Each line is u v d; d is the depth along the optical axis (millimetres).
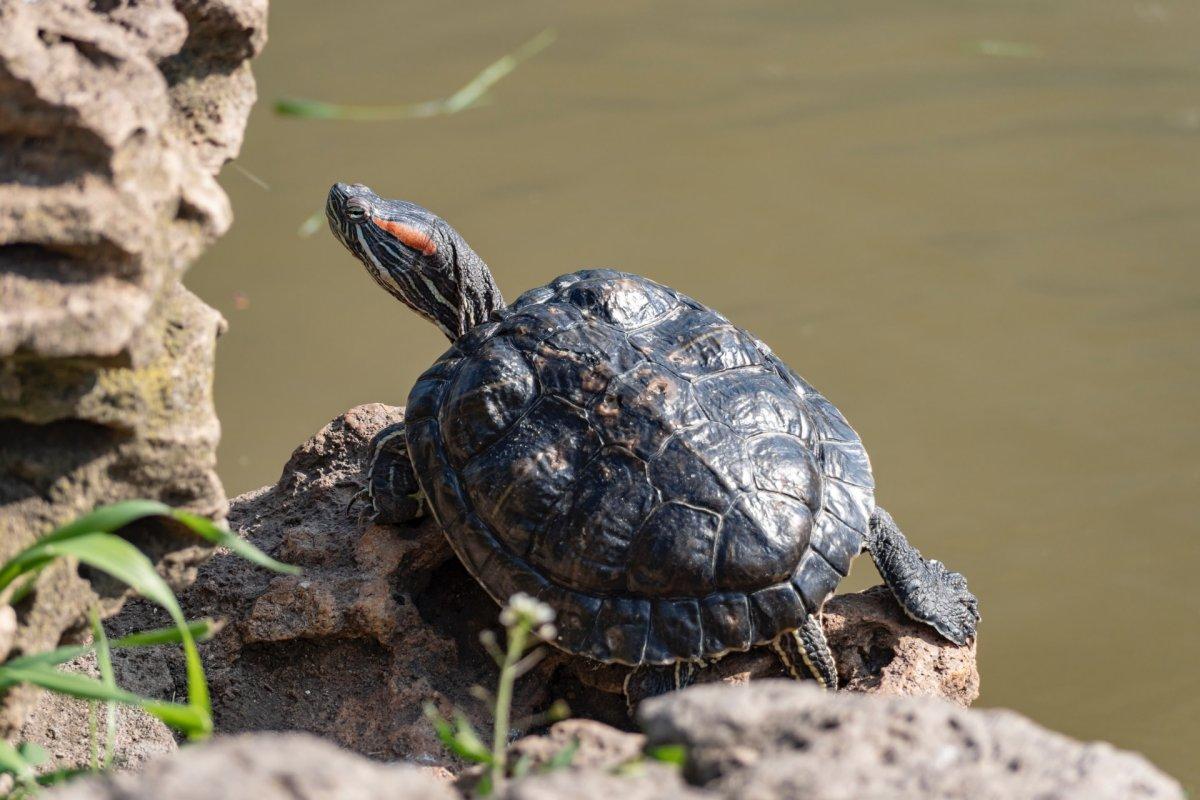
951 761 3207
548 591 5723
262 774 2859
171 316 4559
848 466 6355
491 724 6066
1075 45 19406
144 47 4379
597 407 5953
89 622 4574
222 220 4500
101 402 4258
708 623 5652
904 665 6336
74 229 3889
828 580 5855
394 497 6434
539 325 6281
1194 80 18234
